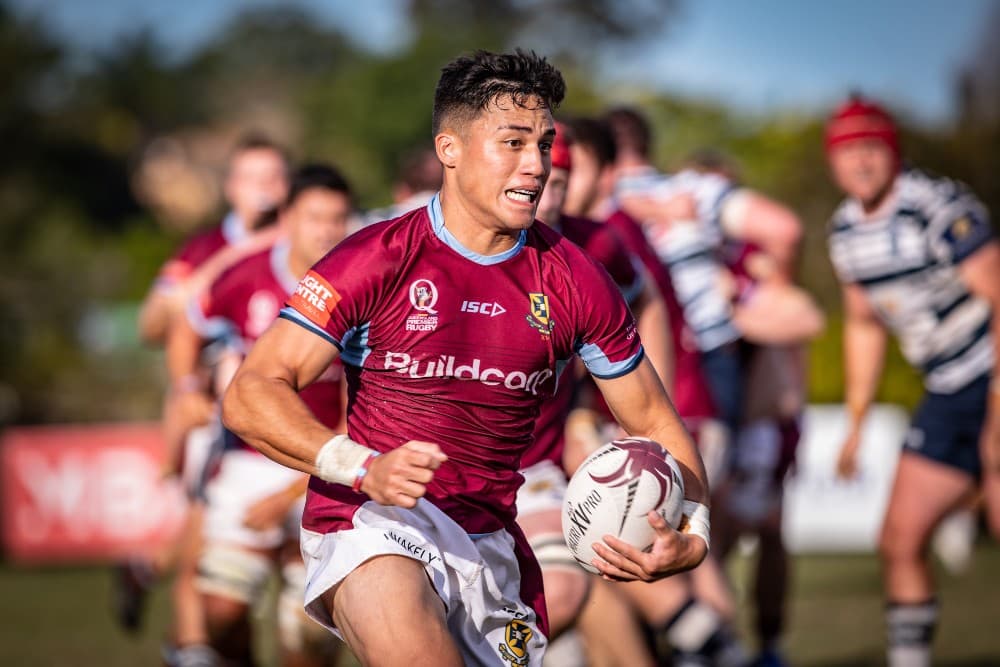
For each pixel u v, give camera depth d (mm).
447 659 12758
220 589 23109
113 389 75312
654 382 14234
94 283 86812
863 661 28859
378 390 13711
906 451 23953
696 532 13641
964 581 39781
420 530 13656
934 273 23328
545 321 13602
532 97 13125
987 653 28922
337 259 13328
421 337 13375
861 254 24219
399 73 108562
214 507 23375
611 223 21578
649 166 29656
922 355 24016
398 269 13312
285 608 23250
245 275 24016
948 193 23375
